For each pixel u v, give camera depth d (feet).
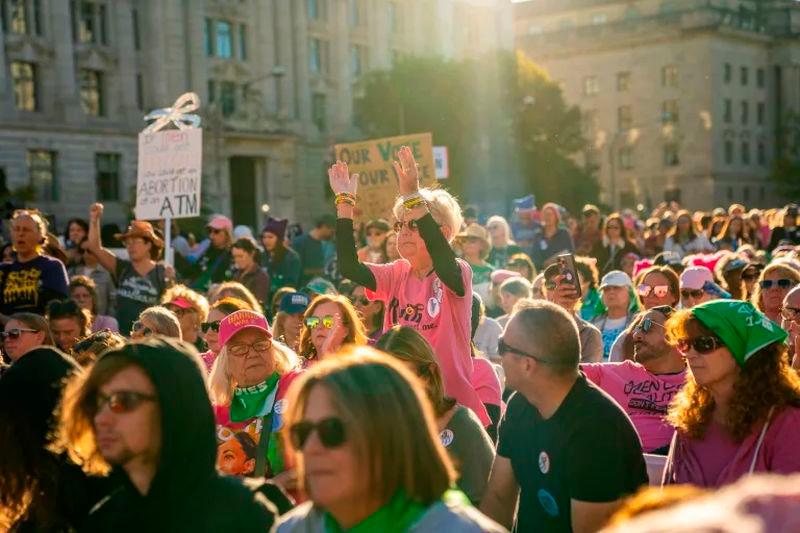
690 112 303.27
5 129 182.60
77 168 194.49
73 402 11.03
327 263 57.31
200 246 62.75
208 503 10.68
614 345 23.53
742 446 14.38
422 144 49.75
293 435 8.80
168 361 10.78
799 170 298.35
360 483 8.60
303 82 237.25
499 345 13.91
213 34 221.25
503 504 14.90
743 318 14.40
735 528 3.51
